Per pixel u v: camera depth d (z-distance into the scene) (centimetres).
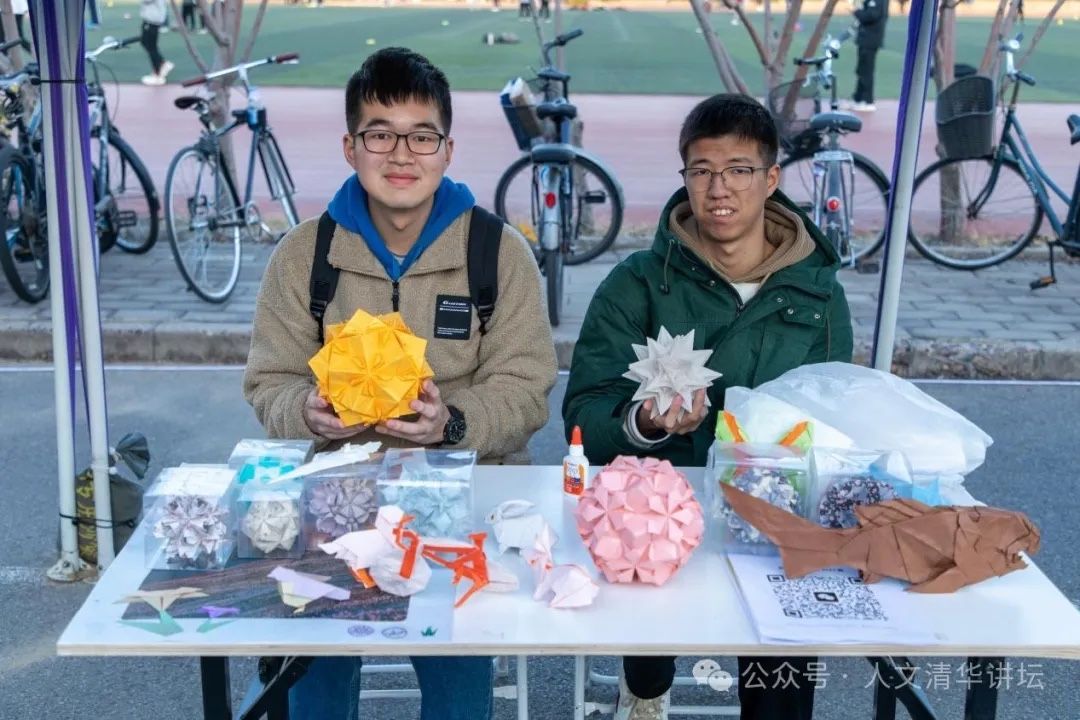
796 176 758
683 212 265
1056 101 1538
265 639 172
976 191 762
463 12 3416
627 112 1466
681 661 335
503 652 174
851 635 175
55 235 337
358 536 190
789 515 199
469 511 203
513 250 251
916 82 279
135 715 304
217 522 194
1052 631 178
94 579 364
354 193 248
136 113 1392
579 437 222
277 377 252
